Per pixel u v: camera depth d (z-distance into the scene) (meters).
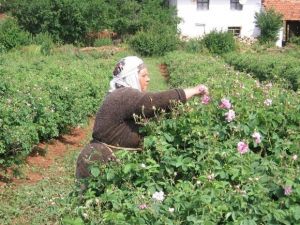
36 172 7.85
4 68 14.35
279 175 3.12
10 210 6.11
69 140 10.06
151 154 3.45
